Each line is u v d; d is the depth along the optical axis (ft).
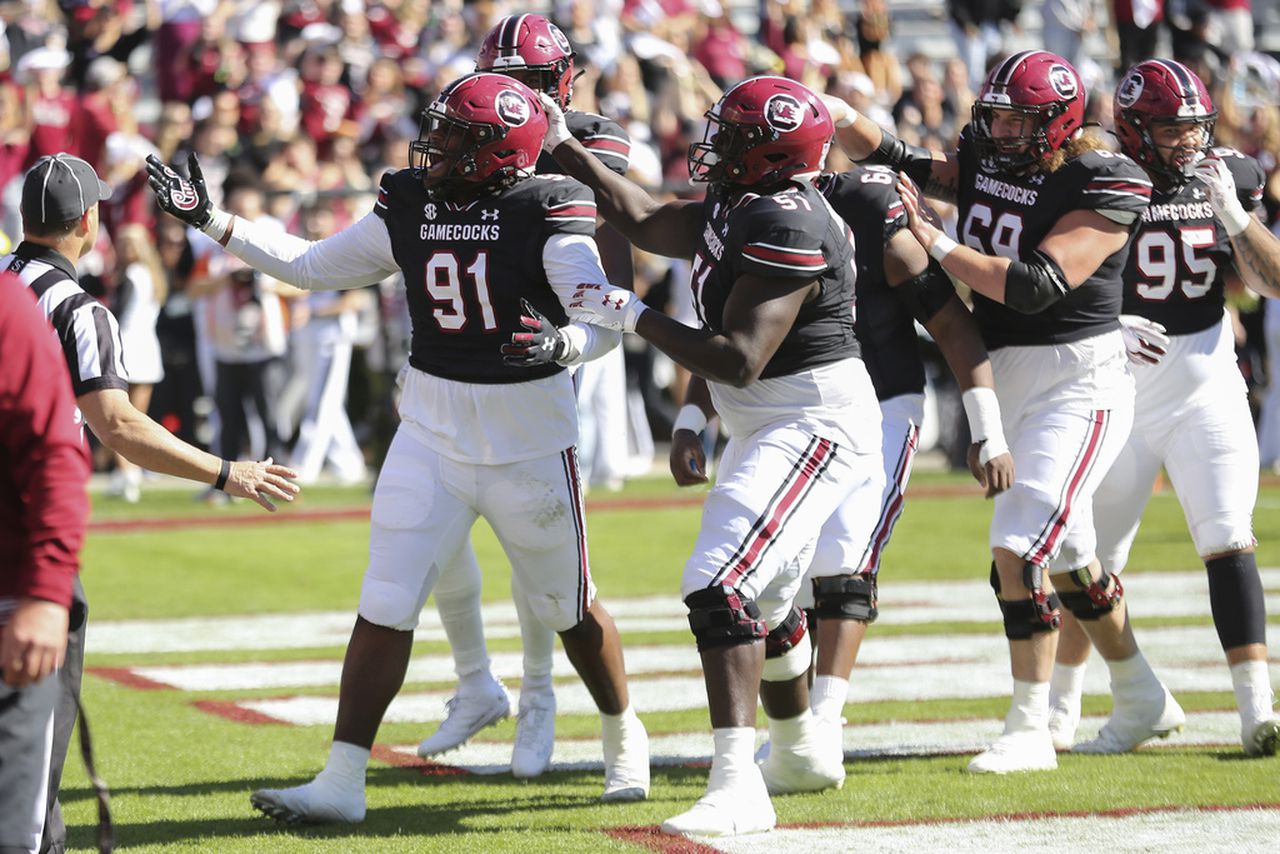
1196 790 53.42
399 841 47.47
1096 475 57.47
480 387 51.06
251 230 53.57
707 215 50.88
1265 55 180.96
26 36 158.71
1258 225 59.26
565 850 45.93
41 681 36.37
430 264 51.21
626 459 155.43
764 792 48.47
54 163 45.75
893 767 58.03
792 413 50.21
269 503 47.37
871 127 60.95
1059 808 50.96
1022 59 56.49
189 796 54.08
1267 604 94.58
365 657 50.57
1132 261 61.52
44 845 40.24
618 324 48.44
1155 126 60.85
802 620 51.98
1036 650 57.36
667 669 78.23
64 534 34.68
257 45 159.63
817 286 49.39
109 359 45.52
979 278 54.65
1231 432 61.05
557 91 58.80
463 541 52.39
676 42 170.91
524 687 59.11
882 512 55.93
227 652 82.99
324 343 144.66
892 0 211.61
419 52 167.63
